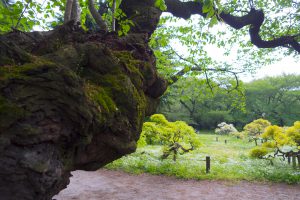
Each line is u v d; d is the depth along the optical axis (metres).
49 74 1.01
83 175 9.59
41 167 0.96
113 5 2.41
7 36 1.48
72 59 1.30
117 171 10.34
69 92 1.03
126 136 1.36
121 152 1.38
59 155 1.10
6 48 1.05
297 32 7.46
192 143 12.41
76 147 1.21
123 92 1.33
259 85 34.72
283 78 34.06
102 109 1.17
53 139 1.02
